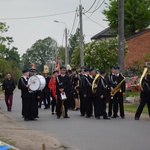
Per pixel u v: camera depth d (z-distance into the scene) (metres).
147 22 75.06
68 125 19.92
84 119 22.61
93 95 23.27
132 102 33.47
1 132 16.59
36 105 23.20
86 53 52.88
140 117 23.14
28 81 22.61
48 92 30.58
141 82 21.81
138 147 14.00
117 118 22.88
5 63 75.31
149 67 22.12
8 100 29.77
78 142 15.04
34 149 13.39
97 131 17.70
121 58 31.05
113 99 23.05
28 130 17.95
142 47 66.69
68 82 23.45
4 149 13.00
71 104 28.97
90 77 23.47
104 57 52.22
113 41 53.78
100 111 22.72
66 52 67.25
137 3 73.94
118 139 15.59
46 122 21.44
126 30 75.69
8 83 29.61
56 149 13.60
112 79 22.92
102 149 13.71
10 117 24.44
